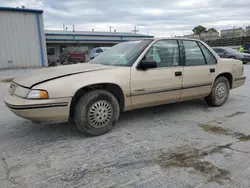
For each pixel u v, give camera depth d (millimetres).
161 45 3539
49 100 2594
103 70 3025
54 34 27938
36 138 2994
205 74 4020
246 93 5859
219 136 3010
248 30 25797
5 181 2020
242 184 1944
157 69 3395
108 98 3041
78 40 29172
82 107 2861
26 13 11406
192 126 3418
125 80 3084
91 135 3018
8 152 2582
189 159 2391
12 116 3932
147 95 3340
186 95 3848
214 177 2053
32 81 2738
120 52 3689
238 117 3832
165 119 3762
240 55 14070
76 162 2350
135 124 3520
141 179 2039
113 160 2389
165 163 2316
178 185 1942
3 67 11367
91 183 1985
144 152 2564
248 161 2330
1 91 6336
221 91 4453
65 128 3357
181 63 3707
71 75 2828
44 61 12406
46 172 2164
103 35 31609
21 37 11547
